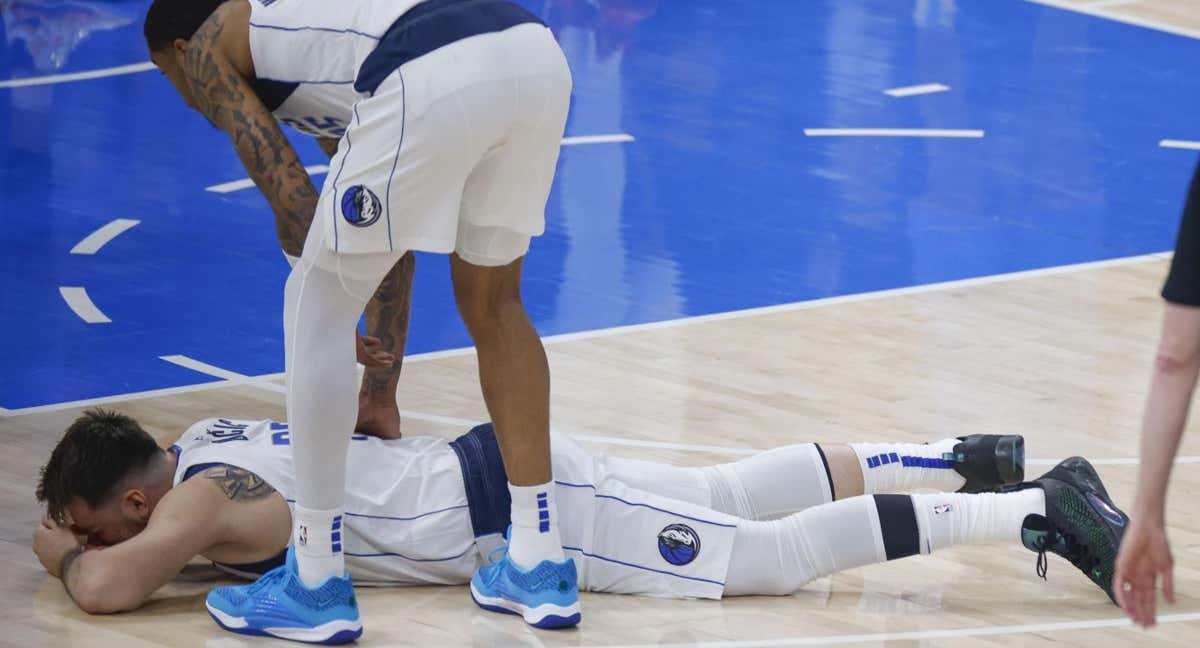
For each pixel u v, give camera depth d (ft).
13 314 58.54
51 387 51.52
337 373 32.12
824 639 33.86
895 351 56.18
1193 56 107.96
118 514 35.22
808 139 86.28
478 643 33.45
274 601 33.45
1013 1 122.72
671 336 57.57
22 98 90.94
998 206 75.72
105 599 34.35
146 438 35.86
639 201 74.95
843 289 63.62
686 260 66.85
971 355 55.93
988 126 89.92
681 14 115.65
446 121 30.83
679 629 34.27
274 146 32.60
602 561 35.96
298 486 32.89
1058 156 84.58
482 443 36.27
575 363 54.39
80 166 78.48
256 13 32.89
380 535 35.86
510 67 31.35
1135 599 23.26
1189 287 21.74
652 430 48.06
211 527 34.65
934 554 39.37
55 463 35.19
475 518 35.91
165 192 74.95
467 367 54.29
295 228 32.48
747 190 77.15
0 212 70.90
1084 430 48.80
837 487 38.11
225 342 56.65
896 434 48.08
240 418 49.19
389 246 31.60
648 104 92.43
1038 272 66.39
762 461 38.24
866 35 110.93
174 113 88.94
